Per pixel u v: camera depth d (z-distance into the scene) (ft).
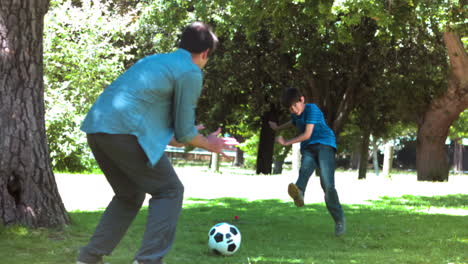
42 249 16.78
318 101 74.23
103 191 40.29
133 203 12.97
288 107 21.38
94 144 11.85
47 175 20.29
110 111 11.49
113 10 76.84
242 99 82.69
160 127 11.87
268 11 43.50
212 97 78.28
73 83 63.62
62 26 64.80
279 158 109.09
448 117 72.59
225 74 74.54
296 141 20.99
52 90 59.72
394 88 71.72
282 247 19.63
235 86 75.46
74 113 60.80
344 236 22.30
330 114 75.05
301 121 21.63
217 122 82.64
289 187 20.76
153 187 12.12
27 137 19.75
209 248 17.70
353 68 70.13
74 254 16.19
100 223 12.94
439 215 30.76
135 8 79.15
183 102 11.84
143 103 11.56
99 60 64.80
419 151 75.56
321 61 68.80
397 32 43.68
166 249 12.11
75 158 61.36
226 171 106.32
